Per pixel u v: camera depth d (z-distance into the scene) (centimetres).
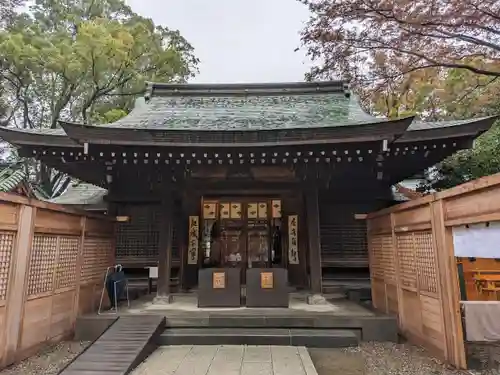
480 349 531
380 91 1238
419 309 595
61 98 1970
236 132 728
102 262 834
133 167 837
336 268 1084
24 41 1705
